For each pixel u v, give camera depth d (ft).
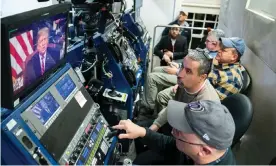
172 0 15.65
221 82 7.47
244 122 5.44
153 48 13.78
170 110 3.47
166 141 4.84
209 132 3.01
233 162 3.48
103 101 6.91
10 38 2.40
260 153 6.24
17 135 2.69
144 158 5.56
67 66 4.24
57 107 3.55
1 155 2.67
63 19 3.55
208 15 15.80
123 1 8.35
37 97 3.22
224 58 7.61
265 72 6.68
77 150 3.58
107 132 4.53
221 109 3.24
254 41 7.80
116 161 4.66
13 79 2.61
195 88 5.96
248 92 7.88
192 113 3.14
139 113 10.02
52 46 3.45
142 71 10.30
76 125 3.82
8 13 6.01
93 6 5.97
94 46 6.45
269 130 5.93
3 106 2.69
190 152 3.25
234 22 10.64
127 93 7.18
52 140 3.20
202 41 13.85
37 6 6.98
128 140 6.75
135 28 11.43
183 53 13.04
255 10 8.35
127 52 9.01
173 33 13.08
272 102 5.97
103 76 7.07
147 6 15.93
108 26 7.64
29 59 2.89
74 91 4.13
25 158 2.70
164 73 10.28
